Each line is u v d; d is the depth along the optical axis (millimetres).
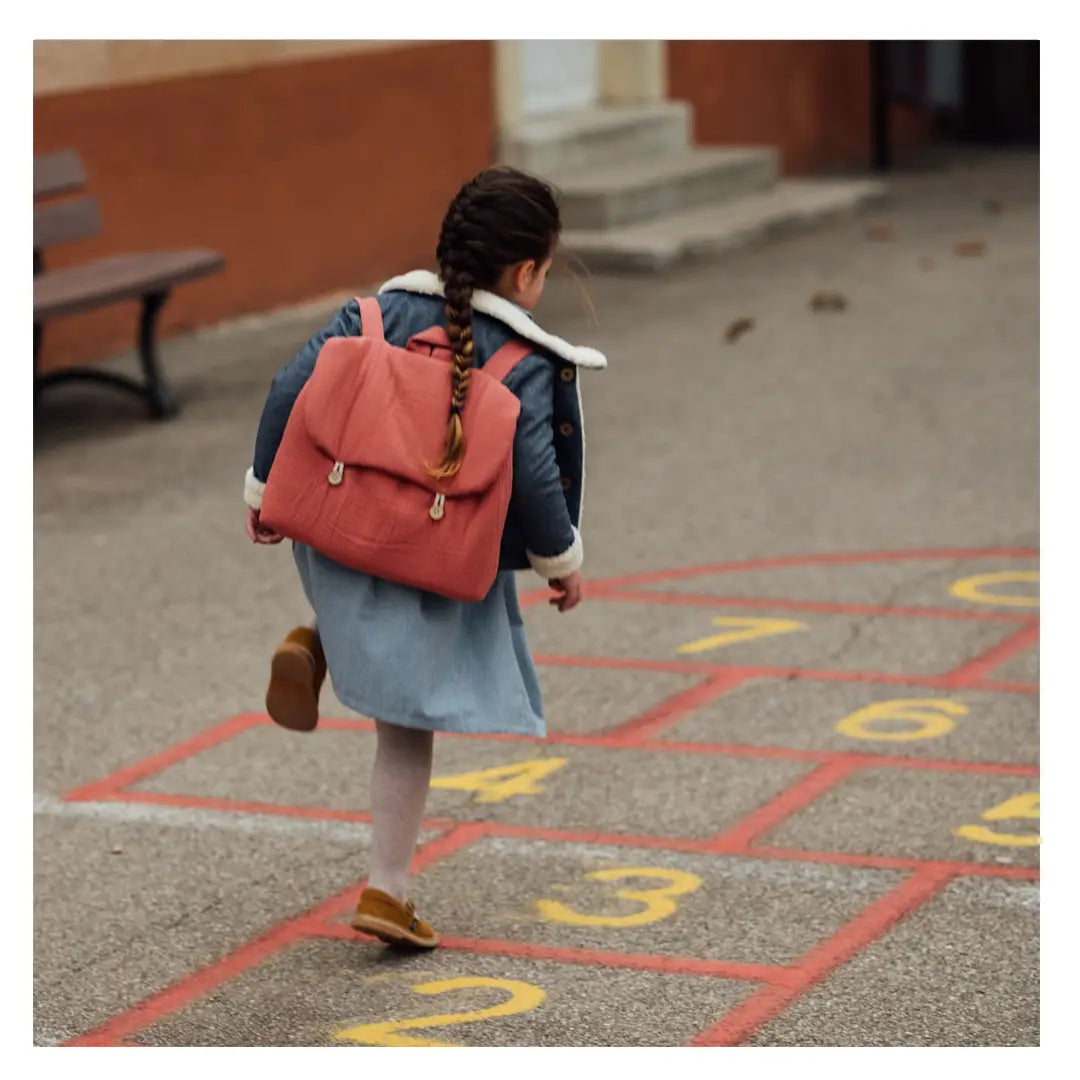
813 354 13773
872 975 4926
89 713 7145
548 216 4855
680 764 6504
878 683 7281
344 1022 4766
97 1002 4906
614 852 5789
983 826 5898
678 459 10922
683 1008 4777
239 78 14781
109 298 11062
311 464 4754
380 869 5055
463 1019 4750
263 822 6121
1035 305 15297
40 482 10586
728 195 20234
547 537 4820
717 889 5496
